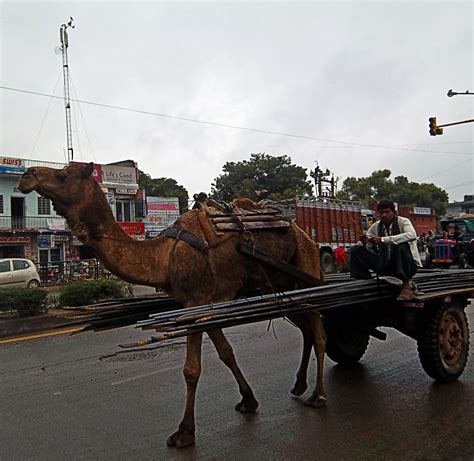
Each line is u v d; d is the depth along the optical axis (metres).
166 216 39.44
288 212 22.81
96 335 9.95
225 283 5.22
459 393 5.96
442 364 6.26
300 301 5.17
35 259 32.72
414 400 5.73
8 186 32.16
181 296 5.00
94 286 12.17
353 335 7.18
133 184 37.69
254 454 4.45
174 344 8.95
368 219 26.59
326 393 6.05
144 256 4.88
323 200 24.28
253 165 50.84
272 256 5.52
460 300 6.64
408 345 8.43
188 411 4.74
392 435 4.77
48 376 7.09
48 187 4.57
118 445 4.73
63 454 4.58
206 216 5.20
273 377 6.73
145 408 5.70
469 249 22.59
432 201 66.19
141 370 7.26
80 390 6.41
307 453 4.43
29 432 5.11
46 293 11.57
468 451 4.40
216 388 6.32
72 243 34.25
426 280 6.65
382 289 6.07
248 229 5.39
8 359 8.14
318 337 5.75
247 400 5.48
